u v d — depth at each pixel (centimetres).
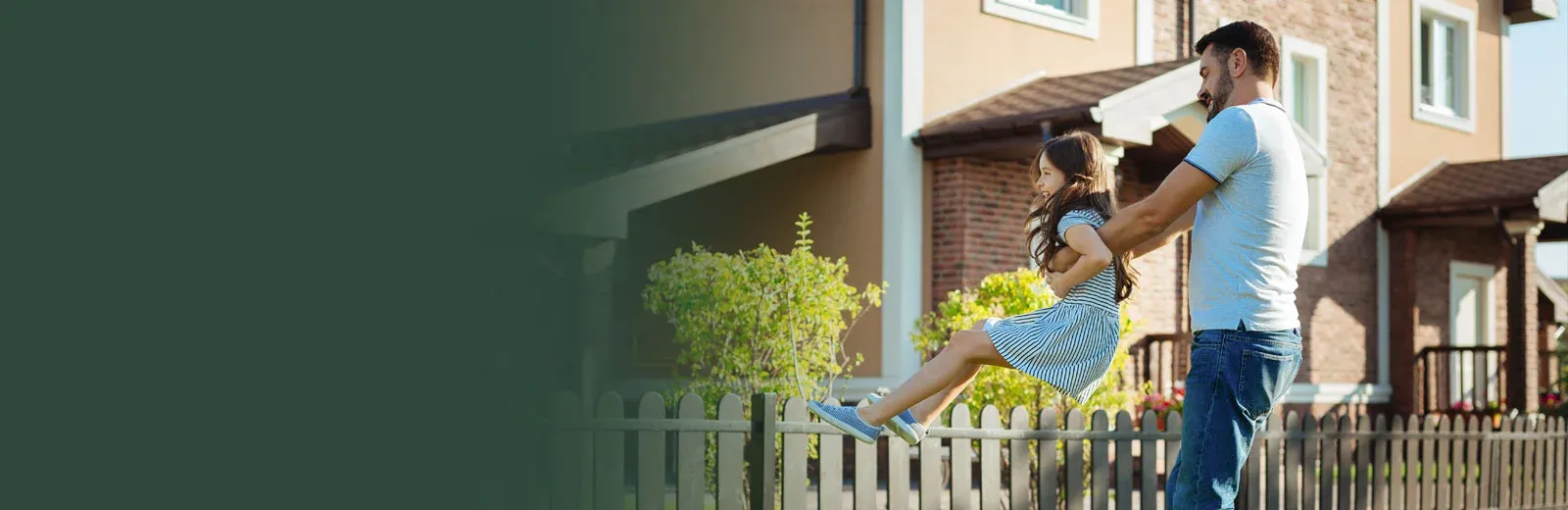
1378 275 1642
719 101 1301
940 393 449
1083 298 432
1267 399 388
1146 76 1152
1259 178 382
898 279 1174
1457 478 842
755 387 818
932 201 1196
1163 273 1378
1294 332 391
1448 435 836
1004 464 834
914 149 1188
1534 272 1570
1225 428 387
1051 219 427
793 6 1263
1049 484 622
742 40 1295
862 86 1202
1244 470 702
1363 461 775
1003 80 1253
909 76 1187
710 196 1302
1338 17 1609
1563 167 1592
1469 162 1744
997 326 436
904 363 1170
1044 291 886
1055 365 429
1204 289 392
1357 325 1609
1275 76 398
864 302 1195
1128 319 879
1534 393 1573
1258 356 382
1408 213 1619
